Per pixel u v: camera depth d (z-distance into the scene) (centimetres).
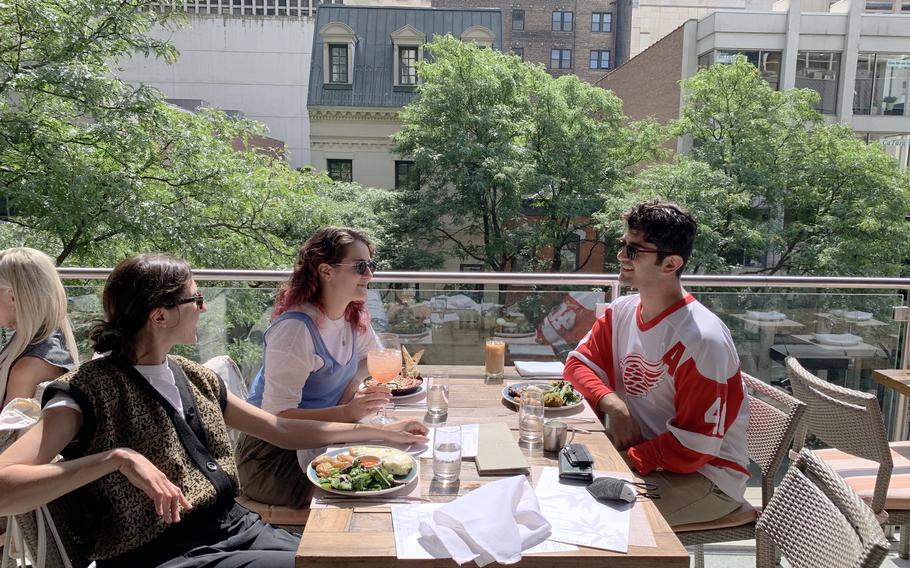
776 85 2667
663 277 205
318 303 217
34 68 1045
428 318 342
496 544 125
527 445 183
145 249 1145
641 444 204
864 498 217
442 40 2173
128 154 1120
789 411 219
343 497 149
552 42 6438
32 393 209
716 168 2000
